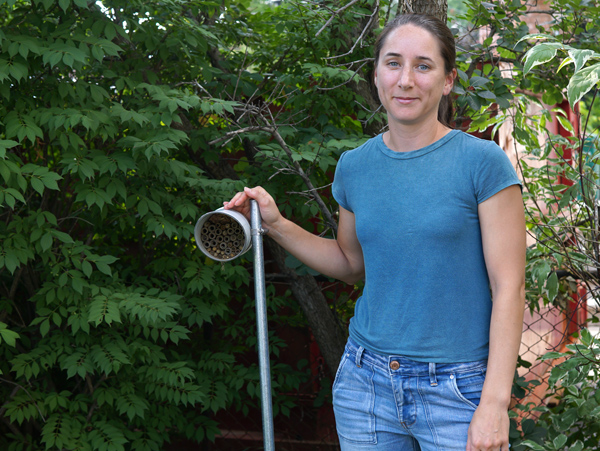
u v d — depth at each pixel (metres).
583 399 2.63
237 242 1.72
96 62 2.73
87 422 2.62
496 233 1.36
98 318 2.32
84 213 2.93
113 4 2.56
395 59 1.41
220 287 2.83
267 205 1.71
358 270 1.78
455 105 2.65
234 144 3.23
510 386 1.33
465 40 3.10
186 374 2.61
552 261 2.67
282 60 3.28
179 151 3.17
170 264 2.92
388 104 1.44
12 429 2.78
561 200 2.63
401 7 2.31
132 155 2.50
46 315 2.49
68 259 2.44
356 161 1.55
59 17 2.56
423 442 1.46
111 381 2.78
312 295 3.23
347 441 1.60
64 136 2.33
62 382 3.07
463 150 1.39
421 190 1.41
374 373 1.50
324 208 2.72
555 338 6.32
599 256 2.50
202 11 3.05
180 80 3.15
